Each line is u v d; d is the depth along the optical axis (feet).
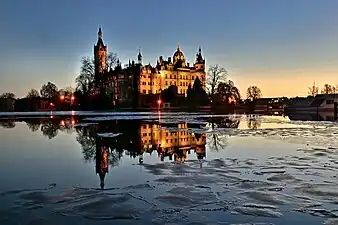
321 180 36.11
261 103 367.86
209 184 34.88
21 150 61.46
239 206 27.81
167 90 403.95
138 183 35.76
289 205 28.02
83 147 65.05
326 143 67.15
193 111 295.48
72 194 31.60
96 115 212.23
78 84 320.91
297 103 296.71
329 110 284.00
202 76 552.00
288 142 69.31
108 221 24.93
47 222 24.75
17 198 30.50
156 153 56.95
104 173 41.06
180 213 26.35
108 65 362.74
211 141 72.79
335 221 24.53
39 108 428.15
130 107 329.31
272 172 40.24
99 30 432.25
